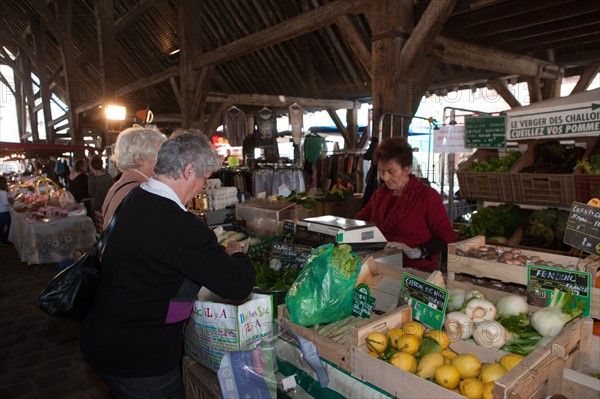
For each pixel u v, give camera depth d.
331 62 9.38
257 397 1.28
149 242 1.35
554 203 3.29
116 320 1.39
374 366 1.28
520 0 4.45
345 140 11.24
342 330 1.47
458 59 5.52
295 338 1.44
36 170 14.59
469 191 3.87
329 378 1.40
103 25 9.97
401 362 1.25
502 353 1.31
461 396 1.10
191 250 1.36
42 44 16.38
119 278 1.39
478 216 3.85
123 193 2.15
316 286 1.53
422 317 1.49
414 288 1.55
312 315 1.52
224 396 1.27
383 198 2.65
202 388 1.53
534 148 3.65
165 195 1.41
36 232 5.59
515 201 3.53
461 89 9.32
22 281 5.54
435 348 1.33
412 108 4.62
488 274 1.83
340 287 1.52
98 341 1.42
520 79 7.83
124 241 1.38
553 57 7.41
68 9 12.67
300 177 8.95
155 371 1.44
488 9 4.70
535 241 3.37
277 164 9.73
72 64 13.23
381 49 4.41
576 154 3.36
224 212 3.82
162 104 13.90
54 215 6.02
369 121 10.66
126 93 12.38
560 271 1.50
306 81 9.98
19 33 17.22
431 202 2.39
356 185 8.39
